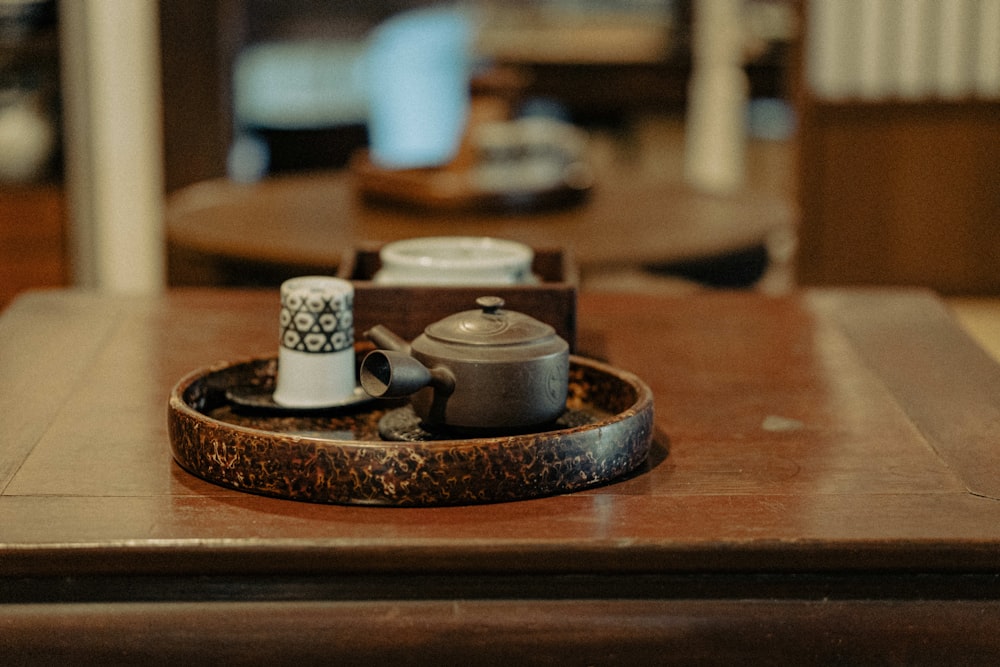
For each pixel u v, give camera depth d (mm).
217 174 4168
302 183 2877
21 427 1170
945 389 1332
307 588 909
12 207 3762
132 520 933
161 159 4082
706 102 6133
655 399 1296
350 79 6781
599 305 1747
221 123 4141
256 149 5344
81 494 990
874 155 4484
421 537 898
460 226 2332
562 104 6223
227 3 4129
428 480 953
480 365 1030
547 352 1056
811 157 4496
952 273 4574
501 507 964
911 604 923
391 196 2533
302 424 1151
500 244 1486
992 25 4395
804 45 4406
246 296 1769
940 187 4504
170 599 909
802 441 1150
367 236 2215
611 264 2037
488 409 1036
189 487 1008
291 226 2312
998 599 928
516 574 913
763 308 1724
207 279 2285
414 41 6738
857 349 1506
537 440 973
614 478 1028
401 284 1342
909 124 4453
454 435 1064
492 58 6211
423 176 2631
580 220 2408
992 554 905
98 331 1554
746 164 6305
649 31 6691
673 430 1184
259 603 909
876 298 1784
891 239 4555
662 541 896
